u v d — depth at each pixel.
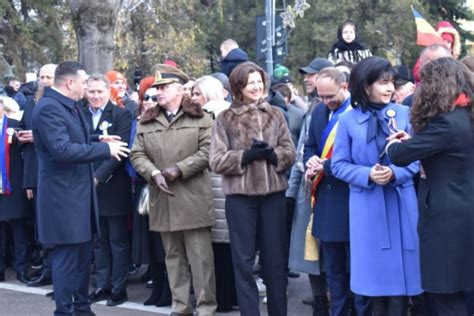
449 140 4.21
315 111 5.64
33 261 8.27
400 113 4.83
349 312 5.73
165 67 5.97
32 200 7.63
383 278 4.73
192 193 5.80
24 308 6.67
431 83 4.25
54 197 5.54
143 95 6.63
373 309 4.99
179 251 6.00
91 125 6.68
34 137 5.59
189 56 28.75
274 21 15.27
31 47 21.16
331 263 5.42
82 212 5.63
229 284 6.37
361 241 4.78
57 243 5.54
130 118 6.77
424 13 28.67
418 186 4.63
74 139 5.54
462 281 4.28
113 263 6.70
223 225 6.00
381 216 4.74
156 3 27.92
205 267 5.88
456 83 4.23
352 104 4.89
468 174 4.29
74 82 5.56
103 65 10.57
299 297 7.00
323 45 33.06
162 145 5.87
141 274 7.96
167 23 28.28
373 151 4.79
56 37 22.14
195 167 5.74
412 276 4.74
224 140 5.41
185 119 5.90
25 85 9.81
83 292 5.96
